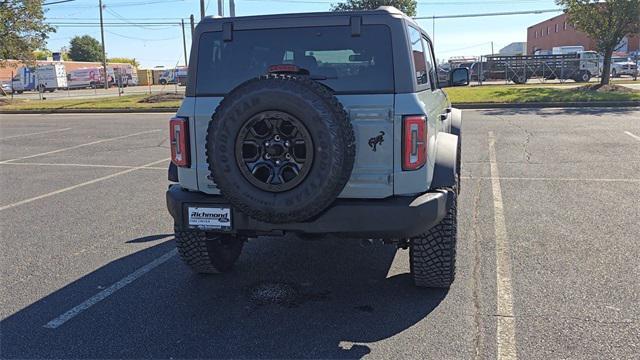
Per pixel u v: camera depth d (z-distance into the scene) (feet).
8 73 207.51
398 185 12.64
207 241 15.25
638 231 18.86
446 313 13.37
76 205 24.99
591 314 12.98
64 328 13.00
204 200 13.32
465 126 48.39
